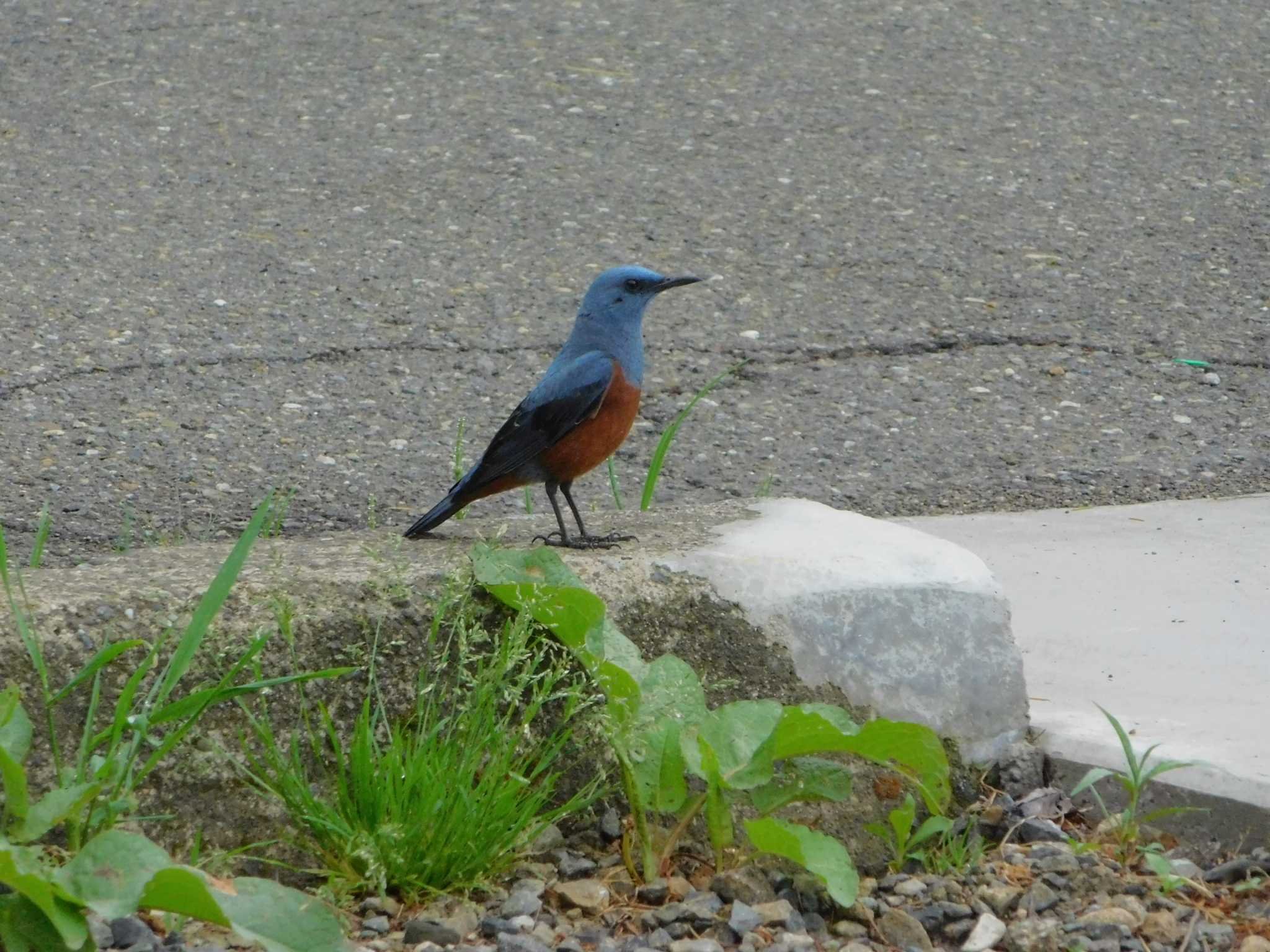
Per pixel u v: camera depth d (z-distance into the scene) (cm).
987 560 996
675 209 1680
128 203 1648
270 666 678
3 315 1384
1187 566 974
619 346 891
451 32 2144
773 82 2016
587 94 1962
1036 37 2175
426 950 609
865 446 1220
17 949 560
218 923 556
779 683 747
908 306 1476
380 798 655
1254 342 1410
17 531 1017
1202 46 2161
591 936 626
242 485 1112
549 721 716
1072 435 1238
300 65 2019
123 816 633
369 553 732
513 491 1145
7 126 1822
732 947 628
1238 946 624
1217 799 705
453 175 1744
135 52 2039
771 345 1395
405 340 1380
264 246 1562
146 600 677
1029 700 809
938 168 1794
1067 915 654
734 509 877
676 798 679
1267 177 1781
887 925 646
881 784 727
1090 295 1502
